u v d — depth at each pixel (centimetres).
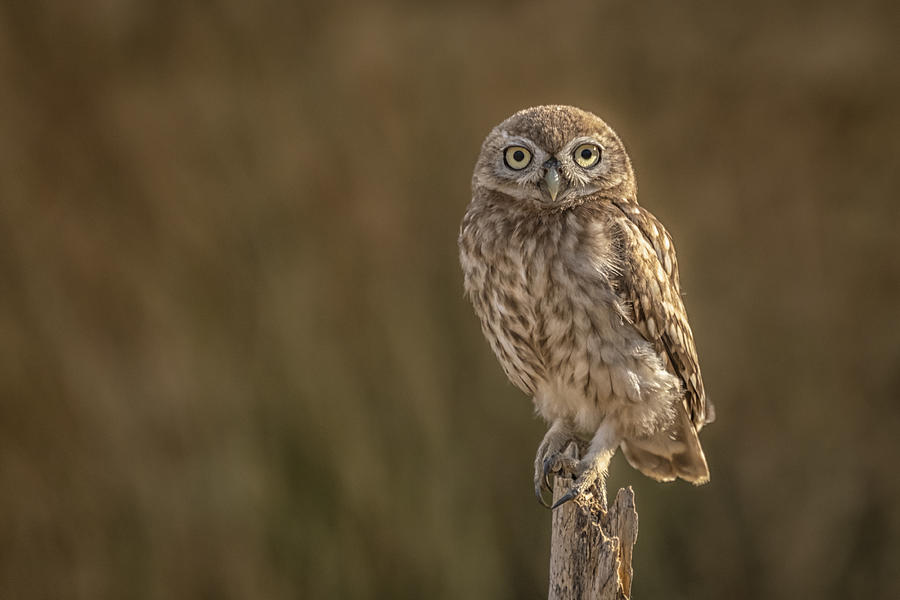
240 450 1261
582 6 1491
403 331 1312
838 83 1461
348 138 1437
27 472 1296
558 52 1494
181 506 1262
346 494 1238
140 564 1266
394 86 1461
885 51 1452
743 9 1496
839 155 1466
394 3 1498
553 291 740
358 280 1366
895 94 1448
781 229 1459
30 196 1382
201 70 1464
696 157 1477
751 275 1447
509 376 832
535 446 1284
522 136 771
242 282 1355
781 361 1423
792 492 1377
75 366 1329
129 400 1323
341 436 1255
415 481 1248
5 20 1398
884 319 1428
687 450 811
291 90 1462
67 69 1421
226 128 1435
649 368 754
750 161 1473
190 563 1255
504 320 776
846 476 1380
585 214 757
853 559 1355
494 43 1494
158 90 1453
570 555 635
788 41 1475
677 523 1334
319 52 1501
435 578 1216
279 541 1234
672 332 779
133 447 1305
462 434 1285
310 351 1300
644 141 1474
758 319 1438
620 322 746
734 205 1466
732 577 1321
